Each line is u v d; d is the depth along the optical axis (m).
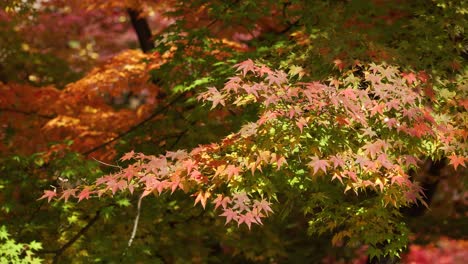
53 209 9.48
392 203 6.92
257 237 11.48
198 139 9.98
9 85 11.50
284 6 10.09
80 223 9.67
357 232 7.43
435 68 7.70
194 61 9.74
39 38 14.55
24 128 11.68
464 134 7.18
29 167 9.53
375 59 7.36
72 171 9.04
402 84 6.92
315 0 9.82
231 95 6.81
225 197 6.32
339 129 6.60
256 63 6.81
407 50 8.01
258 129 6.39
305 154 6.50
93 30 15.86
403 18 9.97
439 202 11.60
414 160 6.67
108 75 11.14
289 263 12.16
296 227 12.47
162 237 10.56
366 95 6.66
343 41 7.61
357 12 9.68
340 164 6.25
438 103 7.20
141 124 10.58
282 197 10.72
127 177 6.53
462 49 7.96
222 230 10.92
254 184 6.54
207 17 10.60
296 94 6.27
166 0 12.27
